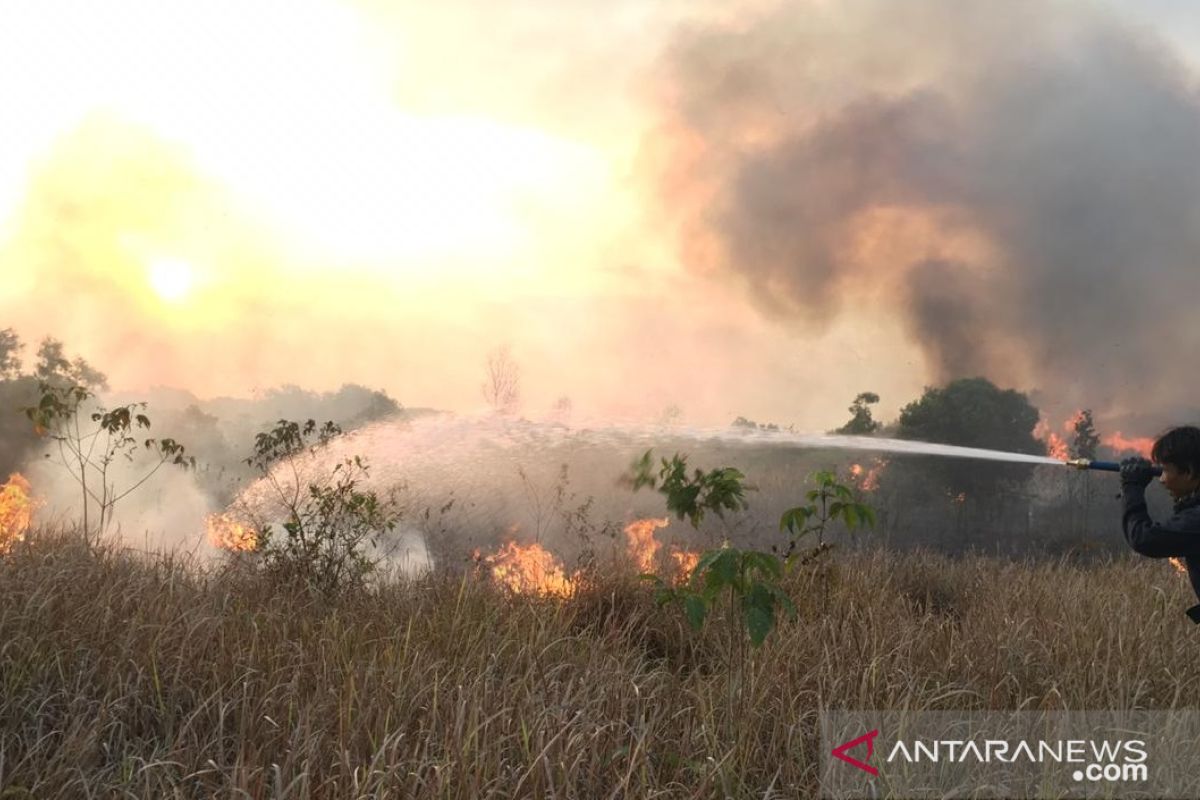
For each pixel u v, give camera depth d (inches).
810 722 161.9
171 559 248.7
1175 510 157.9
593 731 146.4
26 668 158.7
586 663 185.0
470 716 142.1
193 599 209.9
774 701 166.4
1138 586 288.8
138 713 154.9
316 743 133.4
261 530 270.8
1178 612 235.8
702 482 217.8
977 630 206.1
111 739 145.9
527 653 182.7
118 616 186.2
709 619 224.2
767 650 190.4
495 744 135.4
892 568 316.5
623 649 208.7
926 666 183.6
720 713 161.6
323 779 128.0
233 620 192.9
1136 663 183.2
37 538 258.5
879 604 240.1
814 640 197.8
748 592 170.4
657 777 142.0
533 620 208.5
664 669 188.1
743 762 144.2
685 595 192.4
